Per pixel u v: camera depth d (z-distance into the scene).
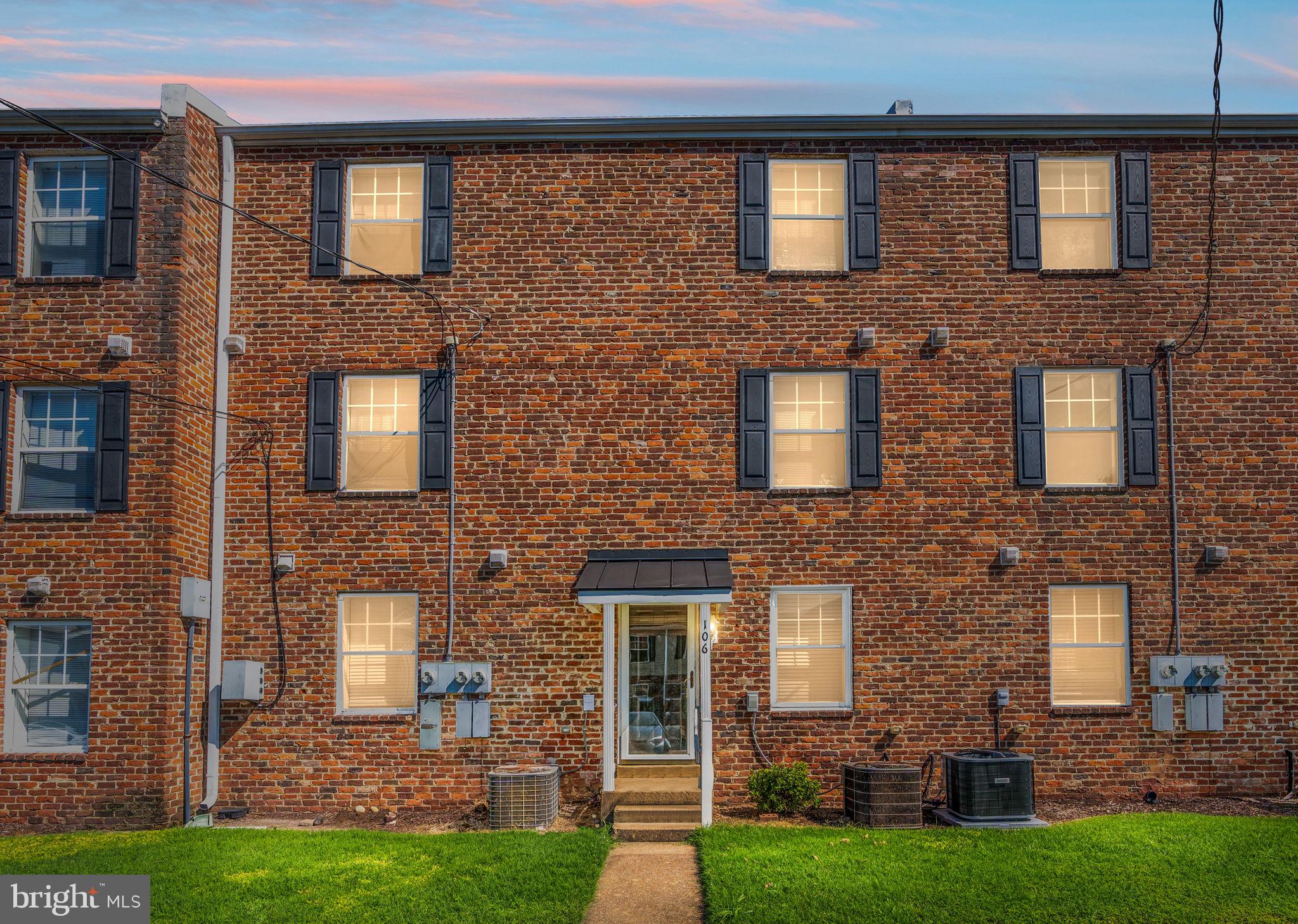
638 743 15.21
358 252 16.03
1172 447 15.41
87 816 13.74
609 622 14.48
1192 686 14.95
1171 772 14.98
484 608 15.26
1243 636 15.18
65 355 14.45
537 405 15.55
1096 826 13.02
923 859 11.75
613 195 15.84
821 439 15.67
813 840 12.66
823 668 15.30
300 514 15.41
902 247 15.73
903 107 16.77
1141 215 15.73
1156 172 15.85
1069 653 15.33
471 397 15.56
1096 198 15.99
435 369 15.62
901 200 15.82
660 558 15.22
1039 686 15.09
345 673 15.33
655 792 14.11
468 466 15.46
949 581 15.24
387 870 11.52
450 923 10.03
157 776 13.80
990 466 15.42
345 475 15.70
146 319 14.50
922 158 15.88
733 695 15.09
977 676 15.09
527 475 15.45
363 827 14.14
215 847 12.45
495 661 15.18
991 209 15.80
